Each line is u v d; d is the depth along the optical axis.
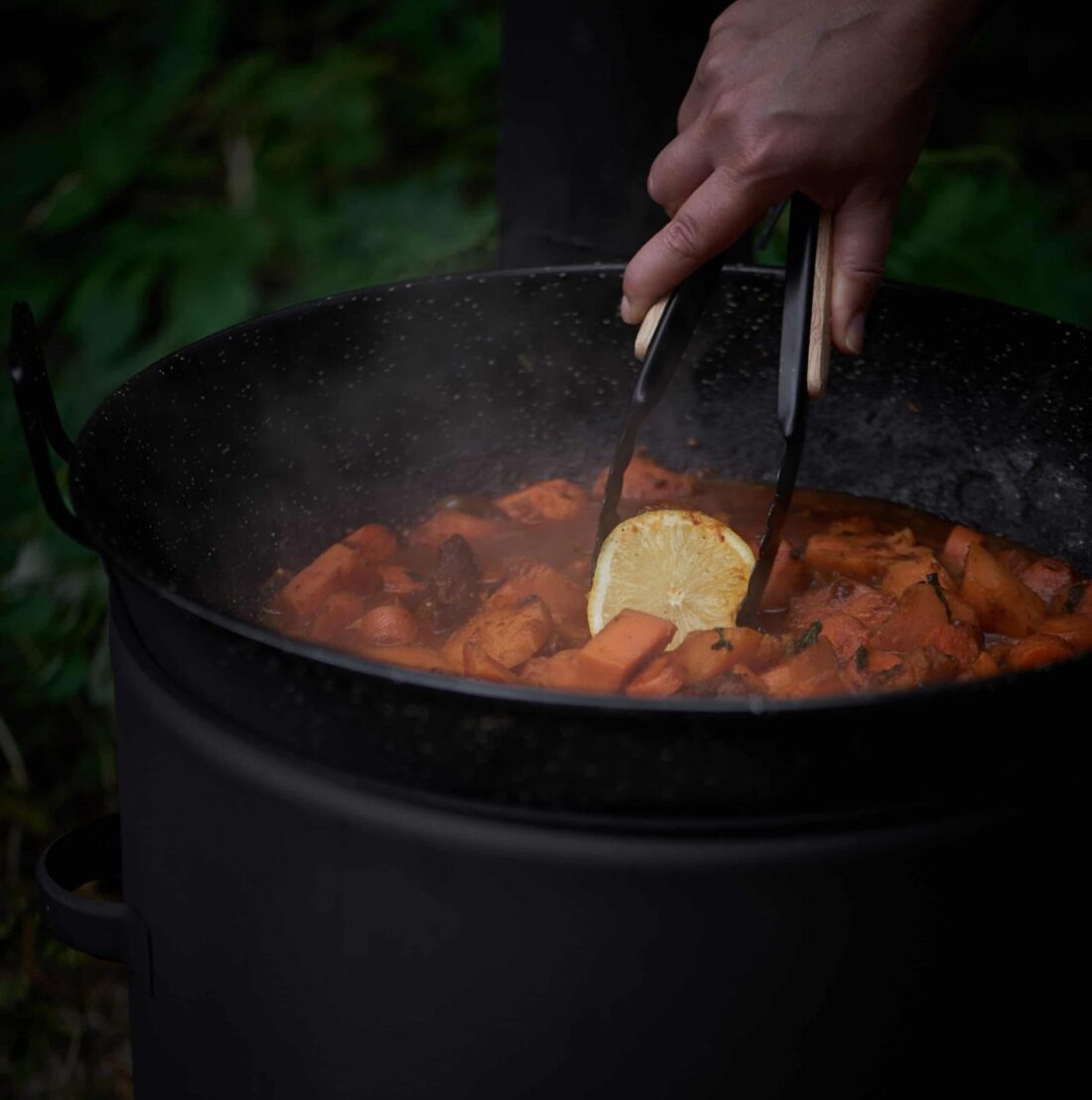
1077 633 0.83
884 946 0.70
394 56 1.78
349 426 0.94
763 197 0.80
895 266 1.20
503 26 0.99
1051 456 0.94
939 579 0.88
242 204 1.62
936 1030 0.72
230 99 1.67
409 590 0.89
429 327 0.94
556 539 0.94
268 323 0.88
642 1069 0.71
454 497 0.99
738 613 0.82
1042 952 0.73
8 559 1.20
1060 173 1.72
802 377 0.79
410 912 0.70
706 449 1.02
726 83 0.80
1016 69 1.81
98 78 1.83
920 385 0.96
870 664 0.80
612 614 0.82
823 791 0.68
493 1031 0.71
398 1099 0.73
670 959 0.69
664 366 0.83
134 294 1.45
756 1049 0.70
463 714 0.67
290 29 1.84
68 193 1.58
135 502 0.80
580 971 0.69
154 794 0.75
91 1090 1.04
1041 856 0.71
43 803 1.16
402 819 0.69
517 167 1.01
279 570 0.91
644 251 0.81
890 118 0.79
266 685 0.70
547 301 0.96
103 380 1.39
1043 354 0.92
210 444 0.86
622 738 0.67
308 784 0.70
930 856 0.69
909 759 0.68
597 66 0.96
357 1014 0.72
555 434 1.01
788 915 0.69
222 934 0.74
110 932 0.80
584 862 0.68
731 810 0.68
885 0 0.78
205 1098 0.78
